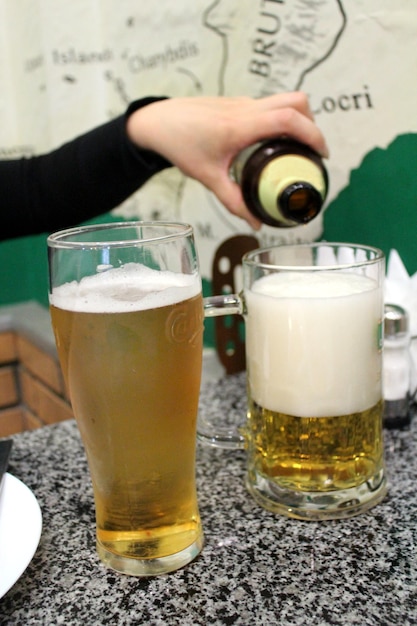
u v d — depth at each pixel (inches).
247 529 19.1
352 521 19.1
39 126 55.3
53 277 16.2
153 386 15.4
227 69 34.6
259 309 18.7
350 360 17.9
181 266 16.1
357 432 18.7
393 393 24.8
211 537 18.8
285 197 22.8
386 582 16.3
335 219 29.6
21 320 55.3
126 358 15.0
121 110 45.9
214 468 23.0
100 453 16.3
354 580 16.5
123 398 15.3
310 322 17.6
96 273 15.5
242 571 17.1
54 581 17.2
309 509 19.2
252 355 19.6
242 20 32.6
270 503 19.9
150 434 15.9
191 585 16.7
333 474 18.9
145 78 42.3
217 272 32.1
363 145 27.1
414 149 24.8
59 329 15.9
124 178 30.7
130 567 17.2
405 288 25.7
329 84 28.0
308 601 15.8
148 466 16.2
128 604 16.1
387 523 18.9
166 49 39.4
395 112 25.2
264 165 24.1
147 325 15.0
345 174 28.4
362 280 18.9
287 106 25.7
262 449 19.8
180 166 27.9
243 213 26.8
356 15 25.9
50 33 48.8
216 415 27.4
